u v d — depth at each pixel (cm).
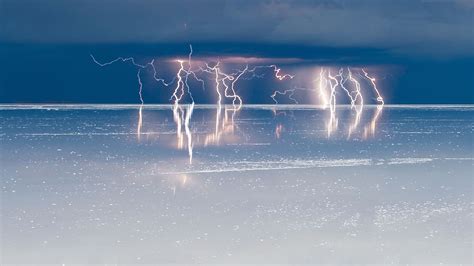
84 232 1012
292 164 1853
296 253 908
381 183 1510
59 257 880
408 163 1897
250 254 902
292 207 1219
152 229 1036
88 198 1295
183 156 2058
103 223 1073
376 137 2873
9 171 1673
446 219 1117
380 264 862
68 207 1201
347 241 970
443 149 2316
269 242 962
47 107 7406
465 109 7675
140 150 2236
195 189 1412
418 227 1059
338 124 3962
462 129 3472
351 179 1570
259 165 1825
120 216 1127
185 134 3000
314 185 1477
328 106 8862
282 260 877
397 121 4397
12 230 1020
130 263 859
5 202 1245
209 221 1095
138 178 1570
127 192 1370
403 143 2562
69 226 1049
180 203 1250
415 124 4003
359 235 1006
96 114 5281
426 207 1223
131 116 4950
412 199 1303
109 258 878
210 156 2058
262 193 1365
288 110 6950
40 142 2498
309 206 1230
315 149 2302
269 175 1627
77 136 2800
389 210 1195
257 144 2489
